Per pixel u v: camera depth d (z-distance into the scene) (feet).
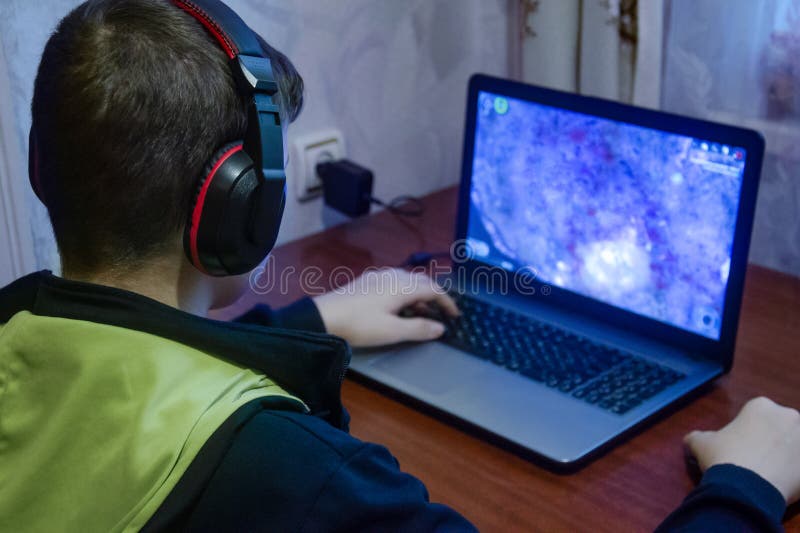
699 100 4.78
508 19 5.39
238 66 2.10
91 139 2.04
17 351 2.17
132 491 1.93
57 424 2.06
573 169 3.88
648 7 4.45
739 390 3.60
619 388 3.47
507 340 3.81
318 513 1.91
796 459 2.89
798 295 4.34
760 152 3.32
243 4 4.26
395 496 2.03
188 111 2.06
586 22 4.65
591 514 2.96
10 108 3.75
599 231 3.86
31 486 2.04
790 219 4.69
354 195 4.80
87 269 2.23
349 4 4.69
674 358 3.67
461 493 3.05
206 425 1.98
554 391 3.46
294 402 2.13
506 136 4.07
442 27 5.19
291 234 4.94
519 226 4.11
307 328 3.57
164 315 2.12
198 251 2.14
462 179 4.27
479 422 3.27
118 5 2.12
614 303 3.89
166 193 2.10
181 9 2.16
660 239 3.68
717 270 3.55
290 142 4.75
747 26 4.52
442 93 5.37
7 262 4.00
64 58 2.07
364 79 4.94
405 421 3.42
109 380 2.06
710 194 3.50
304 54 4.61
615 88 4.71
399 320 3.73
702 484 2.73
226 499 1.93
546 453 3.11
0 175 3.84
